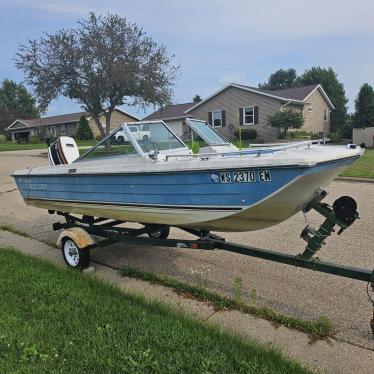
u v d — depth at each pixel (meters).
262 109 30.02
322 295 4.25
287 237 6.31
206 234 4.84
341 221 3.66
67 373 2.93
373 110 36.09
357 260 5.14
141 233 5.40
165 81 22.34
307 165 3.22
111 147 5.06
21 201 10.06
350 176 11.61
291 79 77.81
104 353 3.14
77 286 4.44
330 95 54.16
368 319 3.75
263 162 3.45
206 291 4.34
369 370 3.04
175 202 4.26
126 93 22.00
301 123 28.81
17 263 5.25
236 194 3.76
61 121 53.03
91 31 21.28
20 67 21.44
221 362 2.99
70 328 3.51
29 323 3.62
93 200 5.19
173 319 3.67
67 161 5.96
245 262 5.29
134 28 21.59
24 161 20.95
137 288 4.60
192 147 4.93
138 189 4.56
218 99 32.16
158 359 3.05
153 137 5.05
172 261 5.47
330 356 3.21
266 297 4.26
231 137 30.89
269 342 3.39
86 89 21.50
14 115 77.56
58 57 21.12
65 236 5.25
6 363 3.04
